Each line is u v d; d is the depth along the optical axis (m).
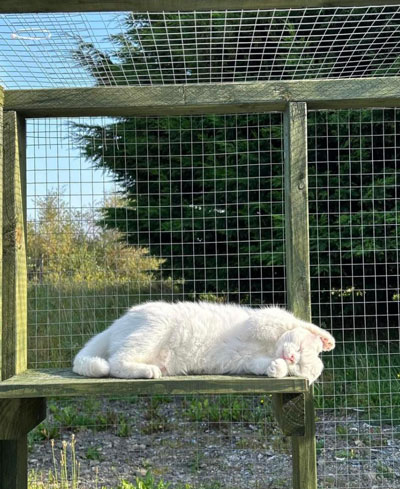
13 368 2.81
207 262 5.64
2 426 2.59
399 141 5.57
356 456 4.58
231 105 2.88
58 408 5.71
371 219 5.59
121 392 2.46
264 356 2.73
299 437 2.88
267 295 5.67
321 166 5.62
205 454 4.77
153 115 3.04
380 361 5.72
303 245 2.84
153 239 5.64
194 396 5.66
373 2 2.38
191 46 3.68
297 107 2.85
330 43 3.78
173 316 2.82
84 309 4.35
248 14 3.58
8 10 2.43
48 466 4.59
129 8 2.40
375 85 2.85
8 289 2.83
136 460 4.71
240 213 5.55
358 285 5.94
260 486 4.12
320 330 2.79
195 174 5.54
